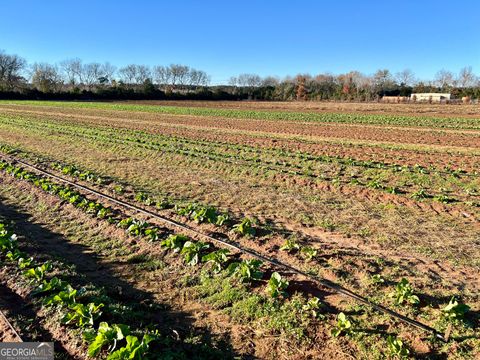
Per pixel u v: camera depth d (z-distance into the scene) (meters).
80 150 22.94
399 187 14.70
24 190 14.55
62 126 33.66
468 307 6.52
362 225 11.10
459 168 17.05
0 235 9.77
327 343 6.15
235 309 7.15
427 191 14.19
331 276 8.02
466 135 27.20
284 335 6.37
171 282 8.20
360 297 7.21
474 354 5.77
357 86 98.12
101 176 16.80
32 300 7.11
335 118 41.12
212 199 13.60
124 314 6.84
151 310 7.24
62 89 93.25
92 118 41.78
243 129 32.19
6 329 6.37
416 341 6.05
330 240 10.05
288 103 77.94
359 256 8.93
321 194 14.19
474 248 9.45
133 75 125.00
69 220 11.63
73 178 16.45
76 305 6.64
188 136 27.80
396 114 46.25
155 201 12.98
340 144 23.78
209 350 6.12
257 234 10.28
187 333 6.57
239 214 11.96
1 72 109.62
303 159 19.11
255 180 16.20
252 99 101.62
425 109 53.69
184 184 15.53
